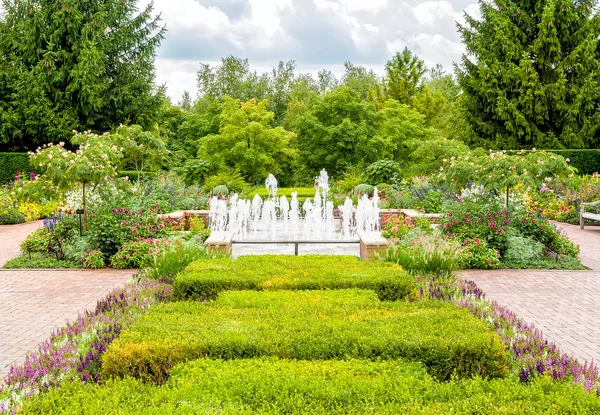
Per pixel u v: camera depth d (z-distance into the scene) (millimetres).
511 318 5613
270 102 37438
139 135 14508
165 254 7816
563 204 15734
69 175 9586
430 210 13852
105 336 4938
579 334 5723
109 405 3223
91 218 10133
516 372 4062
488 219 9570
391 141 25766
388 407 3150
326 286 6195
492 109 25547
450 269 7633
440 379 4020
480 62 26078
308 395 3344
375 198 14000
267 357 3965
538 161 9750
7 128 24828
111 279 8352
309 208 14781
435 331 4324
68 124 25094
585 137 24359
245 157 24297
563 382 3770
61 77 25078
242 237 12602
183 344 4059
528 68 24453
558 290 7598
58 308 6816
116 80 27109
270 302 5453
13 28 25859
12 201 16781
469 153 11602
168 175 17000
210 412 3107
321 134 25516
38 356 4758
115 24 27219
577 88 24391
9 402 3676
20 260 9641
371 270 6797
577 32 24859
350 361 3908
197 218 12578
